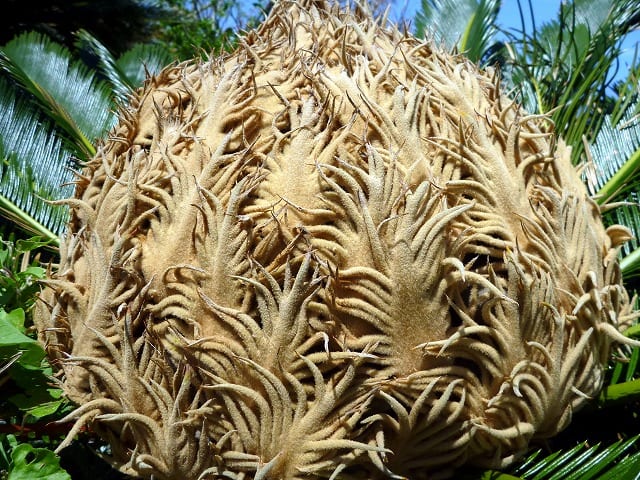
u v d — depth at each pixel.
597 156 0.82
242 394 0.42
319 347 0.42
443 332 0.42
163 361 0.43
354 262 0.42
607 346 0.50
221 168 0.45
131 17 2.65
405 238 0.41
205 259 0.43
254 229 0.42
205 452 0.43
